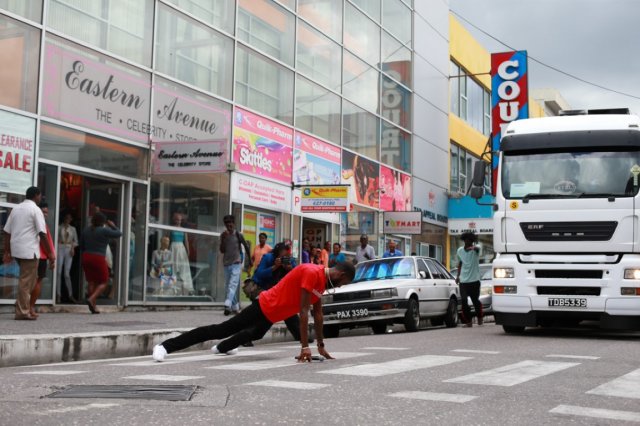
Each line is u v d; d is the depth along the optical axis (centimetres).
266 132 2117
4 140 1357
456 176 3625
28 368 847
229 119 1964
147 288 1675
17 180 1380
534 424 491
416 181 3133
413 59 3141
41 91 1437
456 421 495
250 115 2048
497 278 1305
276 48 2194
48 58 1456
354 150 2634
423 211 3186
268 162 2119
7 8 1376
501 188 1324
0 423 465
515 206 1301
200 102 1864
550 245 1273
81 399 559
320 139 2403
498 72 3275
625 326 1240
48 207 1445
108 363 901
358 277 1605
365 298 1454
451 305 1719
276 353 994
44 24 1446
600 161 1282
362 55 2717
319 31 2428
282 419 491
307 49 2358
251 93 2067
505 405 559
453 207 3441
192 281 1811
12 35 1383
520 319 1289
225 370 767
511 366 810
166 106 1752
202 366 812
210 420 482
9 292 1355
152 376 708
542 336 1335
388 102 2917
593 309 1242
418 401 570
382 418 501
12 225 1212
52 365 883
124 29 1647
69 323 1184
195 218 1828
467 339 1248
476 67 3897
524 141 1330
